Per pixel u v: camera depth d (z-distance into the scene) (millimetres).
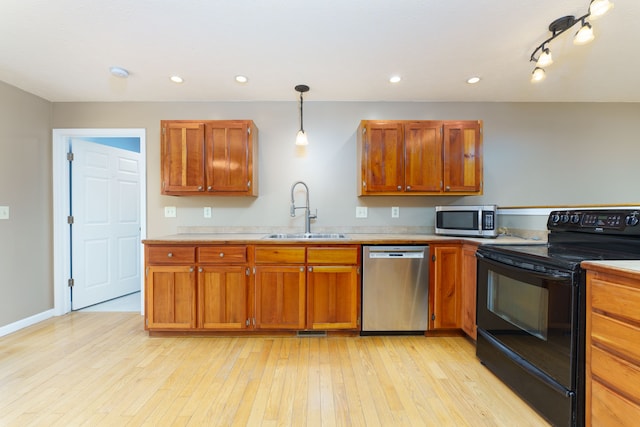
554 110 2996
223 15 1666
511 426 1430
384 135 2643
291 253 2352
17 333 2473
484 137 2988
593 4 1386
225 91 2721
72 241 3027
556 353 1381
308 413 1508
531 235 2441
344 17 1688
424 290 2389
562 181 3000
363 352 2158
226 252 2342
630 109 3012
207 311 2346
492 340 1883
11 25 1741
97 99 2881
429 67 2279
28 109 2686
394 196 3008
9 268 2510
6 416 1470
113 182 3441
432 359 2066
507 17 1689
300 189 3002
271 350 2180
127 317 2846
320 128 2980
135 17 1682
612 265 1159
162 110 2949
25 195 2650
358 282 2371
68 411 1508
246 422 1443
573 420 1294
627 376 1081
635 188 3010
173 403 1577
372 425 1432
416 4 1581
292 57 2129
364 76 2428
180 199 2973
